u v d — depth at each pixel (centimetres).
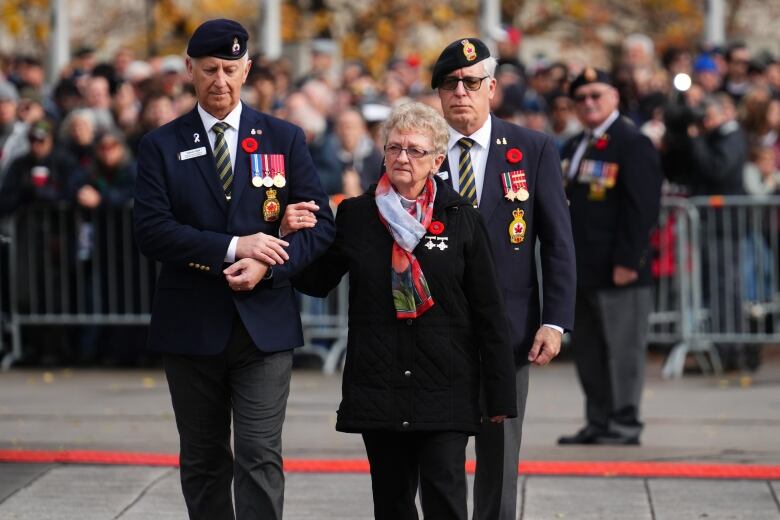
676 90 3806
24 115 4094
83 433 2958
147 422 3089
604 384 2853
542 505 2325
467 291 1761
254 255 1780
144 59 7338
